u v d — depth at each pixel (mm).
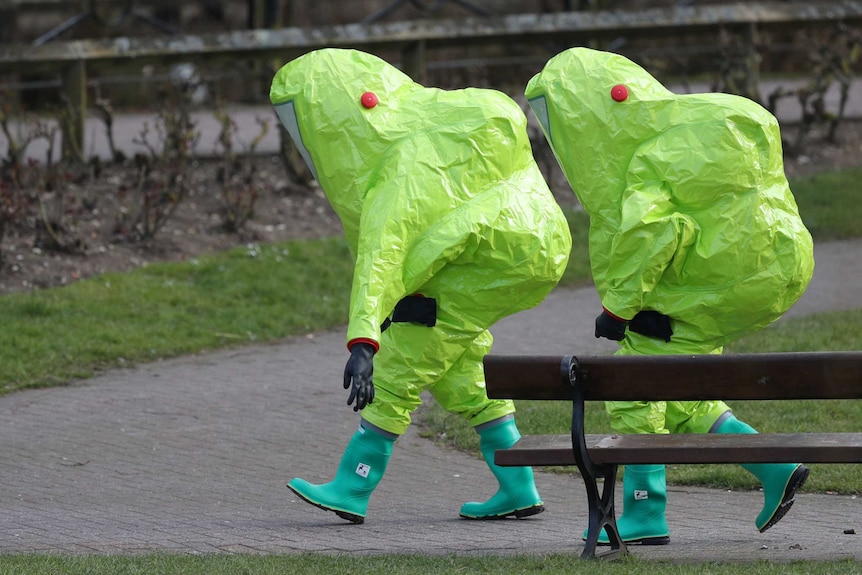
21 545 24469
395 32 62938
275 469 31000
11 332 42375
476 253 24609
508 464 21719
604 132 24062
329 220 55875
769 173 23578
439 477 30266
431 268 24141
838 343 38781
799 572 19391
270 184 59094
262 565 20953
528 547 23703
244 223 53875
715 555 22344
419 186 24250
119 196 52906
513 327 44781
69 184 56344
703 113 23594
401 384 25719
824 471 28453
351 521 26281
